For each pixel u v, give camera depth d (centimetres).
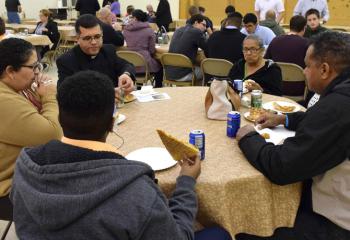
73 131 94
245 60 292
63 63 249
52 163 88
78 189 84
